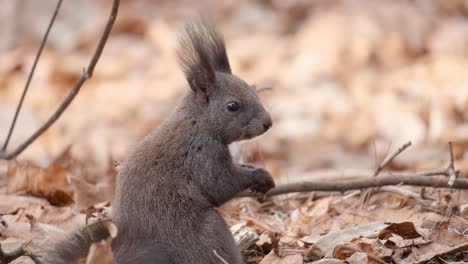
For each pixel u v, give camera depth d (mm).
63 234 7969
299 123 16750
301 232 8852
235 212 9438
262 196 8828
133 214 7375
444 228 8250
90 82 19000
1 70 19094
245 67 19406
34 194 9828
